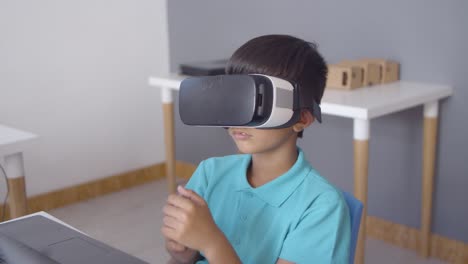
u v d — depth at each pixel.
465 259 2.19
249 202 0.88
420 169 2.24
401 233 2.36
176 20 3.12
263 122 0.70
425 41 2.12
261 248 0.85
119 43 3.00
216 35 2.90
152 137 3.26
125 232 2.55
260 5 2.65
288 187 0.85
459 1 2.00
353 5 2.30
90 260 0.66
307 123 0.82
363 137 1.75
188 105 0.71
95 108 2.96
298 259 0.80
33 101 2.71
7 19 2.56
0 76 2.58
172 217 0.70
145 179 3.27
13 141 1.63
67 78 2.82
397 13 2.17
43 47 2.70
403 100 1.83
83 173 2.97
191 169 3.26
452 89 2.08
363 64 2.08
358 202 0.96
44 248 0.71
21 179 1.71
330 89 2.06
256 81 0.67
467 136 2.09
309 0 2.45
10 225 0.80
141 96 3.16
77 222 2.68
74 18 2.79
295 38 0.83
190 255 0.86
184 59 3.13
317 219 0.81
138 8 3.04
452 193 2.18
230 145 2.99
